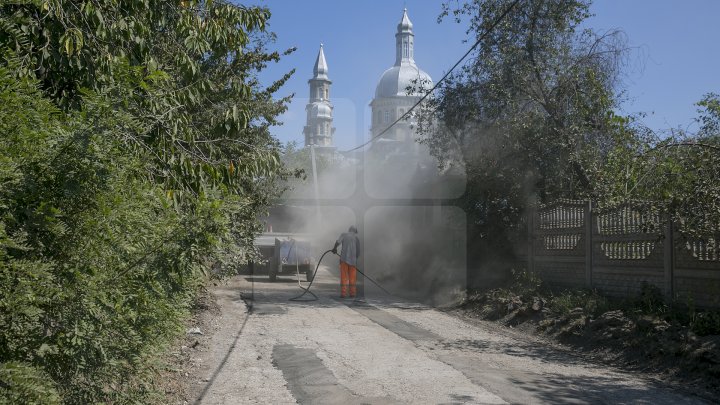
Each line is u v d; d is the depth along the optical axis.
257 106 11.48
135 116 5.75
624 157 10.02
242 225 12.22
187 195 5.91
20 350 3.72
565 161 14.60
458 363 8.70
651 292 10.83
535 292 13.97
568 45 15.46
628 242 11.79
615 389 7.53
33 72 5.38
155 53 7.64
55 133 3.97
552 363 9.05
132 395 5.13
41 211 3.81
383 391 7.10
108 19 6.23
